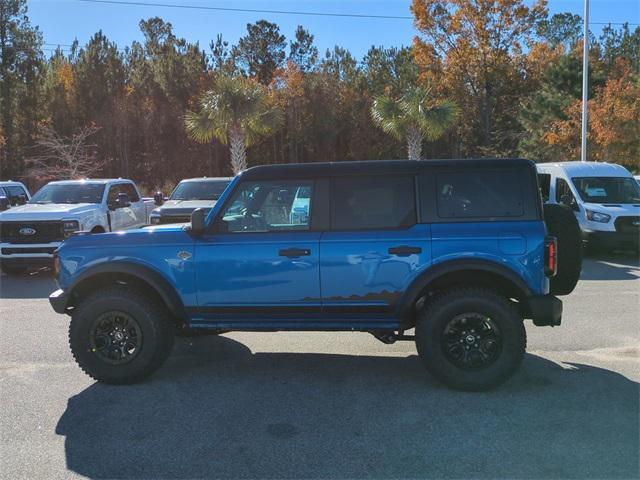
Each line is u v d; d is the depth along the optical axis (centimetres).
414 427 425
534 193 491
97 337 519
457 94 4350
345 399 482
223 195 519
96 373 517
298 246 498
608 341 650
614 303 849
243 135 2191
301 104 3791
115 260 516
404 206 500
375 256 490
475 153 4488
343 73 4094
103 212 1226
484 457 378
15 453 390
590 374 536
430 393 492
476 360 487
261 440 406
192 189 1367
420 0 4188
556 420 433
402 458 378
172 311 514
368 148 3922
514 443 397
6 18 3606
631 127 2370
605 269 1171
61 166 3369
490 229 483
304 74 4019
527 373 540
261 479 353
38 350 639
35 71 3656
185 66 3616
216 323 516
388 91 3934
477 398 479
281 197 513
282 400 482
